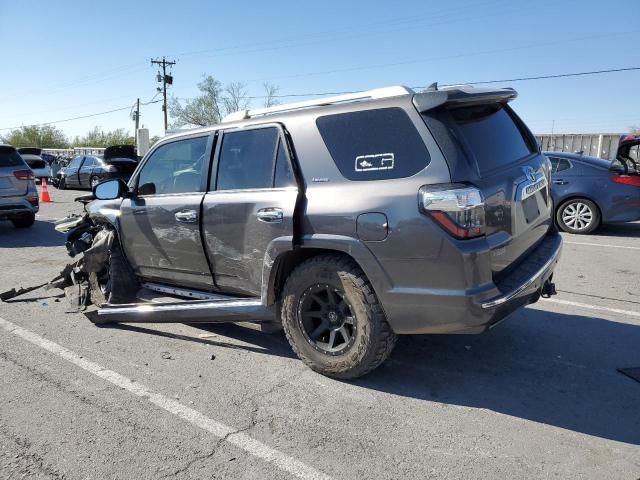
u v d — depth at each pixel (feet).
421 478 8.68
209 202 13.53
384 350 11.35
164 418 10.61
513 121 13.56
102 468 8.99
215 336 15.12
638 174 29.78
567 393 11.57
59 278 20.16
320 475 8.77
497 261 10.61
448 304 10.13
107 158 63.41
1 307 18.11
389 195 10.49
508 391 11.68
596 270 22.53
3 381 12.29
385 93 11.36
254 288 13.17
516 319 16.28
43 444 9.70
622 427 10.17
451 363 13.12
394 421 10.44
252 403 11.19
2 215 33.19
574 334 15.01
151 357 13.67
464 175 10.04
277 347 14.28
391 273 10.58
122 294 16.43
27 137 256.11
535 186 12.52
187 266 14.60
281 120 12.50
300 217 11.67
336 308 11.86
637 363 13.08
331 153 11.57
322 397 11.45
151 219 15.10
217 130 13.87
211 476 8.76
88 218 19.11
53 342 14.76
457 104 10.71
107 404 11.18
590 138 61.67
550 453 9.33
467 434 9.96
